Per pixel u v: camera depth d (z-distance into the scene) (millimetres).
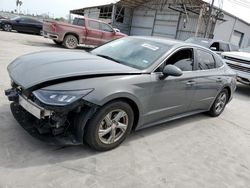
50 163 2934
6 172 2660
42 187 2537
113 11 29359
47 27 14141
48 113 2887
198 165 3471
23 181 2574
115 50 4258
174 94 4035
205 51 4906
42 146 3227
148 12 29078
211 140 4383
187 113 4719
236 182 3232
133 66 3723
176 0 25250
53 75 2975
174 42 4332
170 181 2998
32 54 3838
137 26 30609
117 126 3365
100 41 14977
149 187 2826
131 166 3152
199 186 3008
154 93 3658
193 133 4547
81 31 14164
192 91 4434
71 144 3010
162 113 4012
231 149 4168
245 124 5582
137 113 3590
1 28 20359
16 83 3113
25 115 3301
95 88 2975
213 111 5535
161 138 4098
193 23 24516
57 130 2992
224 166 3572
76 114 3035
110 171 2982
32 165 2844
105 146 3324
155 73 3680
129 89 3270
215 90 5188
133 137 3945
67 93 2822
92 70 3178
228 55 8992
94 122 3080
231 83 5660
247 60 8414
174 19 26156
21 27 20766
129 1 28078
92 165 3031
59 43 15242
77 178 2760
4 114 3889
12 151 3021
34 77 3018
